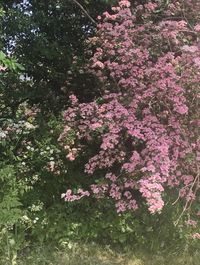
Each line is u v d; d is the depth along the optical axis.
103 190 4.80
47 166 5.39
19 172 5.24
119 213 5.26
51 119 5.72
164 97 4.45
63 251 5.07
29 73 5.82
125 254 5.21
